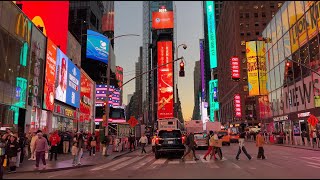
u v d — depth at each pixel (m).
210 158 20.50
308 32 42.03
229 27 125.19
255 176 11.05
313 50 40.56
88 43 89.19
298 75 45.25
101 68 92.44
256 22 110.88
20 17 24.28
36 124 26.98
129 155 25.89
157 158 22.03
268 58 60.59
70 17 115.00
